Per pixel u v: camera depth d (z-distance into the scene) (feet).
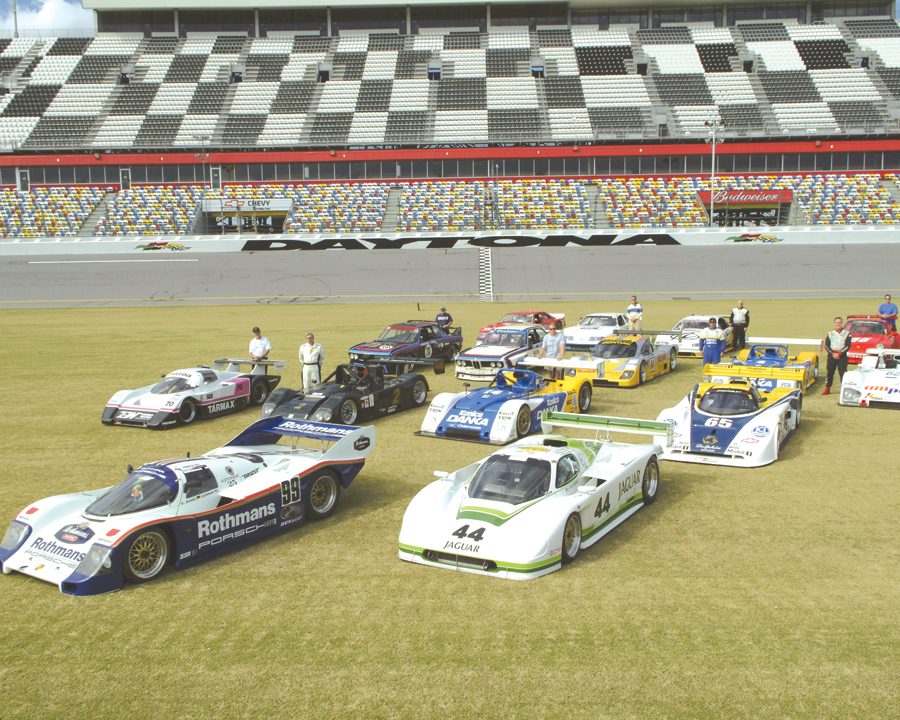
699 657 19.75
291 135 207.41
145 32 255.29
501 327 71.82
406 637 21.07
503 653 20.08
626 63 231.91
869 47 231.50
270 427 34.19
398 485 35.96
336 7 252.01
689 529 29.66
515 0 247.09
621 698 17.92
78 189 205.67
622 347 63.87
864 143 199.52
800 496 33.60
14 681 19.17
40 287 149.07
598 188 203.10
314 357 54.34
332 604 23.27
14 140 205.36
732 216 202.59
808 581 24.54
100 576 24.08
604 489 28.91
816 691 18.12
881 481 35.55
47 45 246.06
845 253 163.73
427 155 205.87
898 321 102.63
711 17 255.70
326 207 199.00
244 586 24.72
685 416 41.83
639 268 158.30
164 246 180.24
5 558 25.75
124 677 19.30
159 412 47.80
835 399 55.52
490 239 181.98
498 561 24.95
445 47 242.78
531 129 206.49
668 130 205.26
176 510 26.11
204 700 18.21
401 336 73.51
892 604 22.81
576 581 24.73
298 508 30.37
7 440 44.73
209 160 205.26
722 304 126.21
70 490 34.86
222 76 230.89
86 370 69.51
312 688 18.61
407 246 181.37
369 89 224.33
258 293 145.18
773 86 218.38
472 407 45.29
